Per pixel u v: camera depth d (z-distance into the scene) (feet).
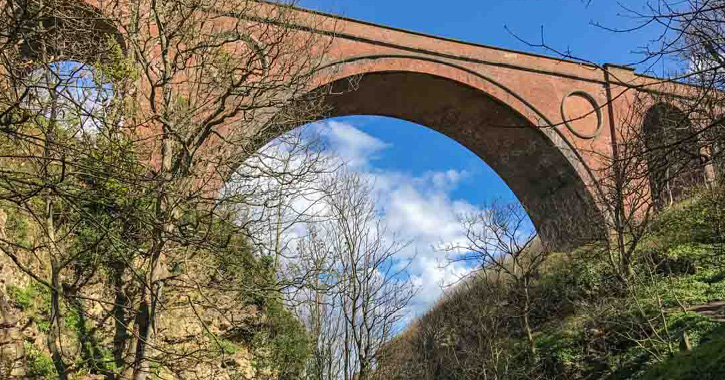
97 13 39.65
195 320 52.80
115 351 46.21
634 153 28.37
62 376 35.91
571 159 97.76
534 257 89.66
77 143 33.09
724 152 28.43
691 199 83.51
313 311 69.62
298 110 51.13
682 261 79.20
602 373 70.23
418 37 90.79
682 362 55.52
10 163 39.45
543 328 85.15
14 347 35.14
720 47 26.22
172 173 38.78
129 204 34.01
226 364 54.44
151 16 45.29
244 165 44.34
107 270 48.24
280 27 56.90
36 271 44.32
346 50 85.46
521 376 76.69
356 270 70.28
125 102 40.70
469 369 80.48
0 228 40.06
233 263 41.09
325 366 67.36
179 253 45.37
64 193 28.35
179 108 45.83
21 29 26.94
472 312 89.97
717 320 63.72
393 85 91.04
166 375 47.06
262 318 61.77
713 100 30.60
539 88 98.89
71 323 44.98
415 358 86.07
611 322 70.54
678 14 22.94
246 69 45.27
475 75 94.53
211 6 49.08
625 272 76.64
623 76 103.50
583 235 91.56
